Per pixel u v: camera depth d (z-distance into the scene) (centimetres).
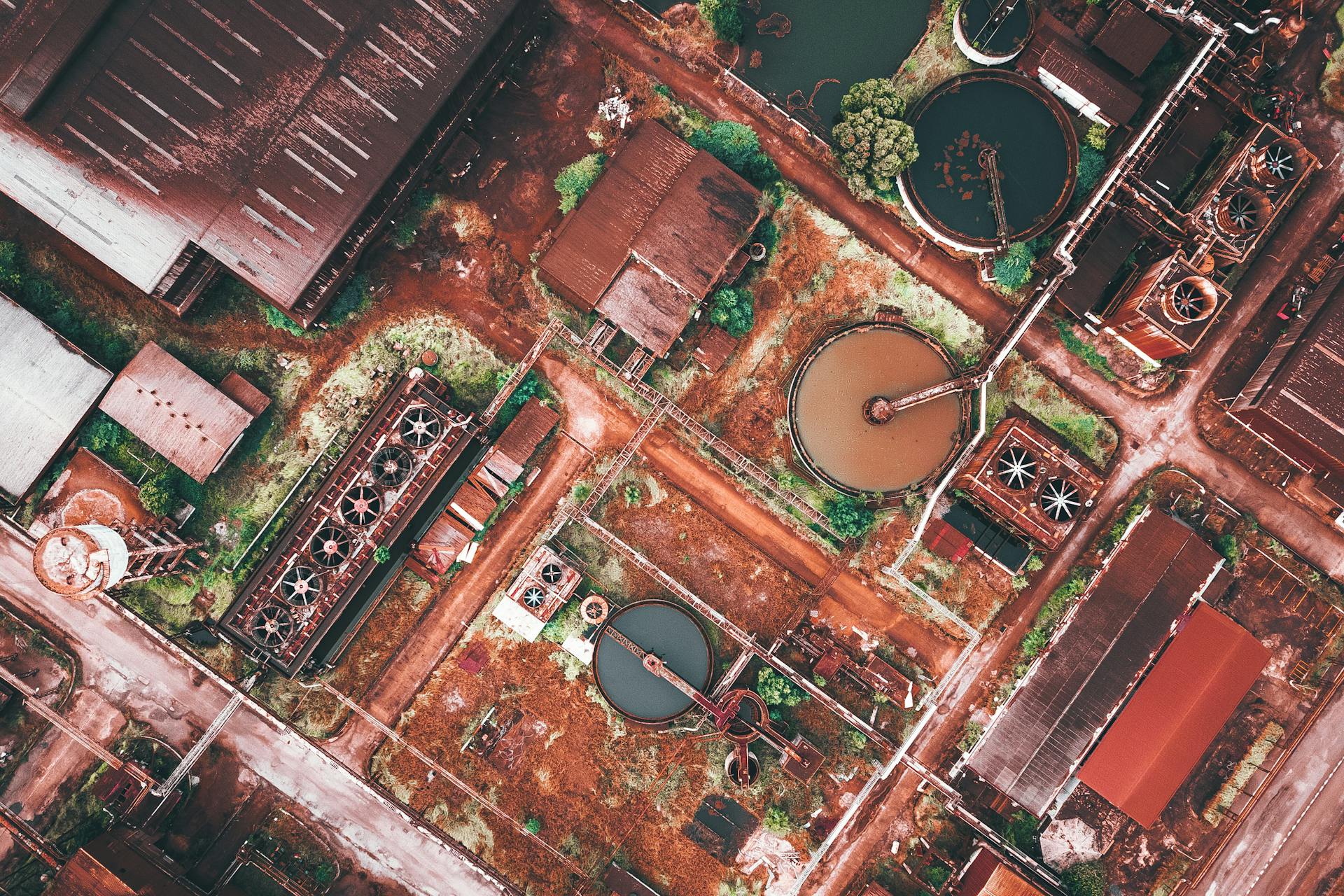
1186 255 5359
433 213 5591
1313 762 5625
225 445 5347
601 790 5625
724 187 5272
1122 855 5634
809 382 5622
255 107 5050
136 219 5100
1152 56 5419
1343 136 5525
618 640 5447
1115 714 5425
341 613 5406
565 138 5619
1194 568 5384
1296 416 5172
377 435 5331
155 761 5600
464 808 5625
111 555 4809
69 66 4947
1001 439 5334
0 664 5588
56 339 5366
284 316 5519
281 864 5588
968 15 5597
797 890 5547
